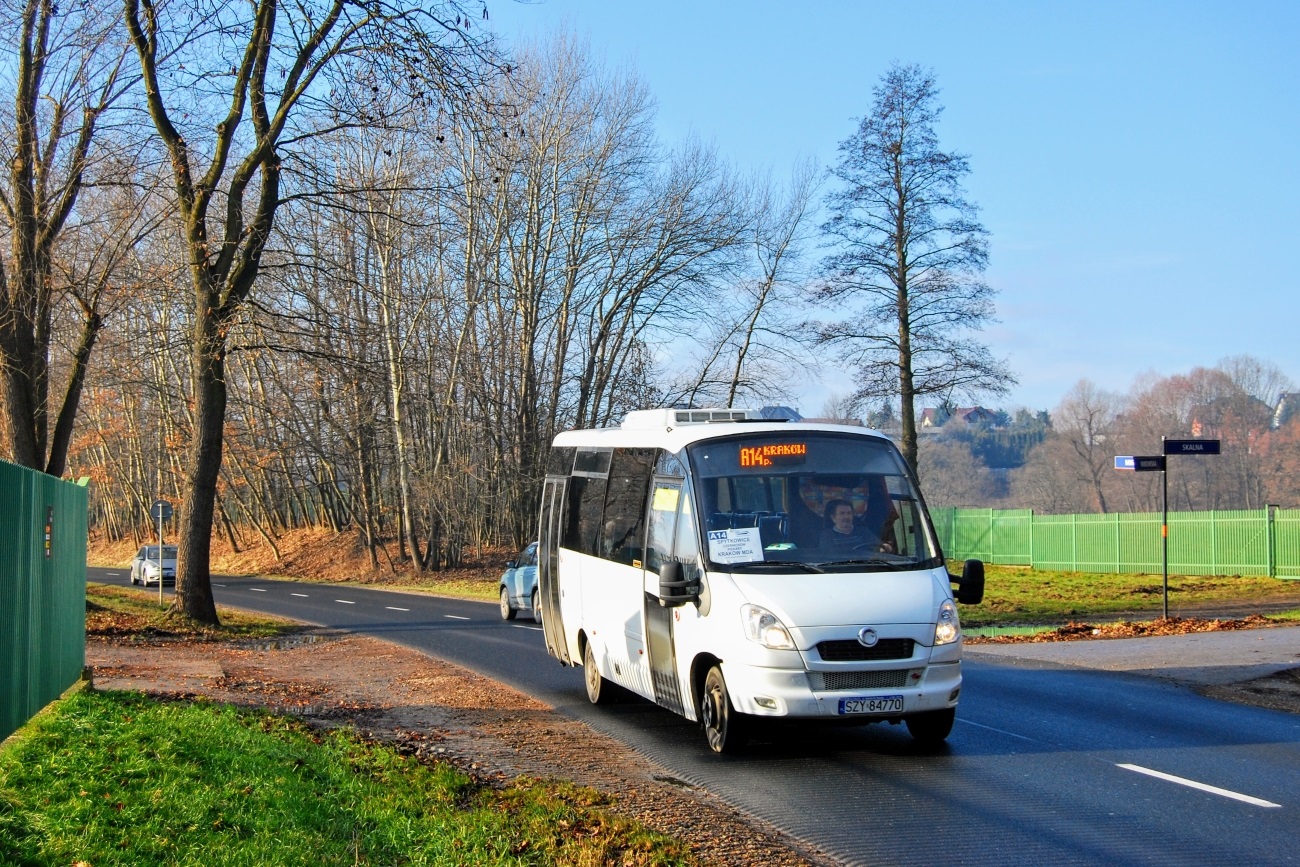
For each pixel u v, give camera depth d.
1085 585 35.94
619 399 46.66
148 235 24.81
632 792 8.35
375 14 18.19
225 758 8.49
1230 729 10.75
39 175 22.06
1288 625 20.28
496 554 52.44
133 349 34.72
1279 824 7.33
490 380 47.69
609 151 44.06
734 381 46.06
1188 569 39.00
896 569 9.68
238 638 21.89
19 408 22.88
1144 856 6.66
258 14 20.31
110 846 6.18
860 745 10.10
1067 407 77.75
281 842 6.49
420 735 10.80
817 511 10.01
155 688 12.80
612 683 12.66
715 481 10.22
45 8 20.81
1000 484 100.88
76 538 12.16
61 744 8.66
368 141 27.08
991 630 23.78
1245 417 71.50
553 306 47.09
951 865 6.55
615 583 12.03
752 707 9.12
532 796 7.96
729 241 44.34
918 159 37.78
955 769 9.08
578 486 13.97
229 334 21.72
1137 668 15.22
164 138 21.19
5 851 5.94
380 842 6.76
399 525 53.56
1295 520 35.97
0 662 8.59
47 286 22.45
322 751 9.34
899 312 38.41
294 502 73.62
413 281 43.91
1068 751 9.74
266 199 21.44
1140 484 73.25
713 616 9.57
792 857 6.66
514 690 14.12
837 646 9.07
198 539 23.19
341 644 20.84
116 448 73.44
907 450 38.72
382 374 23.52
